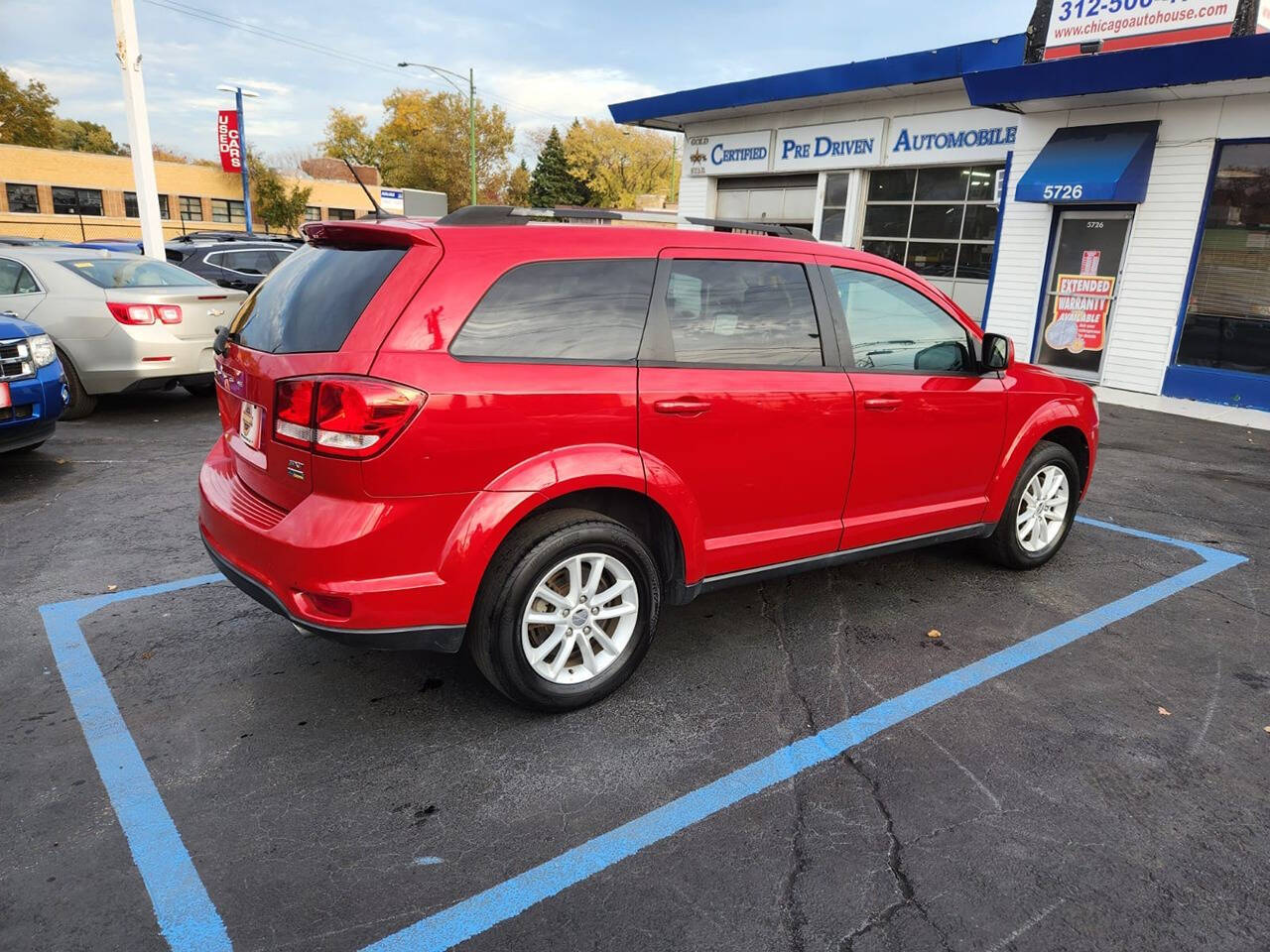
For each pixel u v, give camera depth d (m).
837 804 2.64
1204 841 2.51
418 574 2.65
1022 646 3.75
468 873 2.32
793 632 3.85
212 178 46.62
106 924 2.11
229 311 8.11
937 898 2.26
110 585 4.16
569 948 2.07
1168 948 2.11
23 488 5.69
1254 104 9.46
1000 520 4.41
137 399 9.17
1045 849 2.46
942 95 12.85
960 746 2.97
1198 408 9.91
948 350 4.01
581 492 3.02
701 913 2.19
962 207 13.09
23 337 5.63
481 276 2.75
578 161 74.00
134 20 12.27
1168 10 9.84
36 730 2.94
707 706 3.20
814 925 2.16
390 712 3.11
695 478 3.17
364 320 2.62
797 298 3.47
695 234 3.24
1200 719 3.18
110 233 43.59
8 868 2.29
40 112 51.91
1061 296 11.52
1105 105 10.60
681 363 3.12
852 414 3.55
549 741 2.95
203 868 2.31
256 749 2.86
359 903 2.20
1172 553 5.03
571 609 3.00
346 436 2.51
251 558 2.79
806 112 14.94
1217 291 10.12
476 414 2.65
